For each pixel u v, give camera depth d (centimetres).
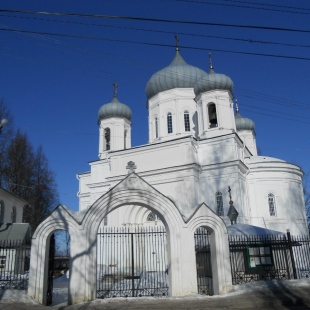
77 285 1434
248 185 3341
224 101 3519
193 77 3941
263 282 1575
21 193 4541
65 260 4128
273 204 3297
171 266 1509
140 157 3331
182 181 3077
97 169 3891
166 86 3925
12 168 4575
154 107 4009
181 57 4194
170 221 1561
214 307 1243
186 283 1493
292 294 1369
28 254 2833
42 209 4772
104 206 1547
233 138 3206
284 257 1767
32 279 1428
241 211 2972
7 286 1708
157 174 3180
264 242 1727
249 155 3912
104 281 2073
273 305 1248
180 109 3847
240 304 1269
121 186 1572
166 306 1272
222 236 1579
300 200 3409
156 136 3934
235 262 1697
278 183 3341
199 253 1823
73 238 1486
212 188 3136
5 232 2666
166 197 1578
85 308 1273
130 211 3094
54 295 1795
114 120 4297
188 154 3145
